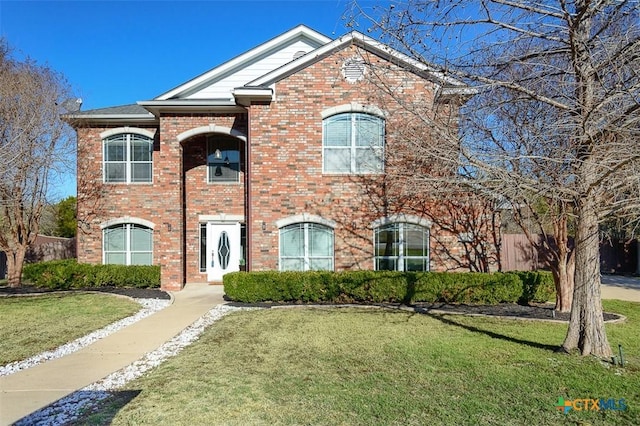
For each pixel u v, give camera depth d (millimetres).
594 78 5848
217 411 4719
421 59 6418
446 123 6914
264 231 13023
